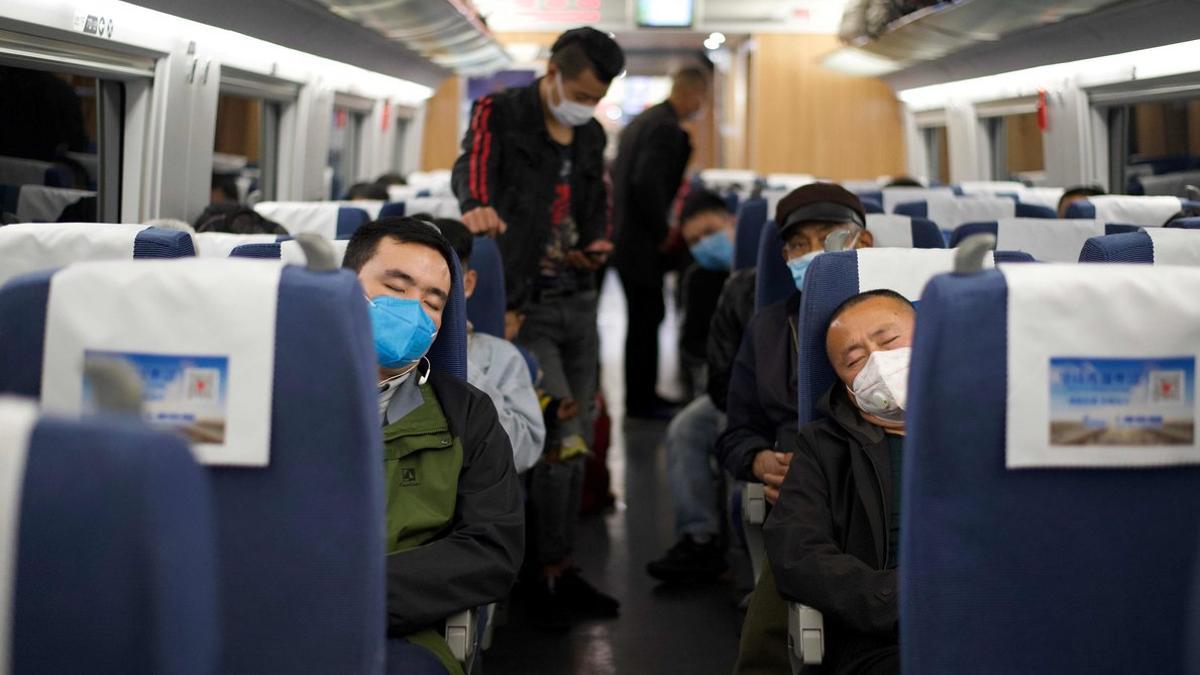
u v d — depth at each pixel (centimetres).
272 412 144
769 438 343
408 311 209
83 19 444
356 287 146
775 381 330
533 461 320
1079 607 153
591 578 456
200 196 598
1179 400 148
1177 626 154
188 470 102
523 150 426
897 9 979
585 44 407
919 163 1288
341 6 720
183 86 556
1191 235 257
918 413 149
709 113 2353
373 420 149
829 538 227
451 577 205
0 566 99
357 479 147
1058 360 146
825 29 1465
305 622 150
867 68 1269
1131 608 153
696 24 1473
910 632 154
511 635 392
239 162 727
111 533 98
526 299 432
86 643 101
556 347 450
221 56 608
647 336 771
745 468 329
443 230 333
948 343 146
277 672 151
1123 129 712
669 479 458
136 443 98
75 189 508
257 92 709
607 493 561
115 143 534
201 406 143
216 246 285
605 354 1084
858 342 231
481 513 217
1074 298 145
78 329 143
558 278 444
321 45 775
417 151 1291
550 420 387
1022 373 146
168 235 242
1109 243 256
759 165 1488
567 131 439
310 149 814
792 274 338
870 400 227
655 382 781
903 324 231
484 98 430
